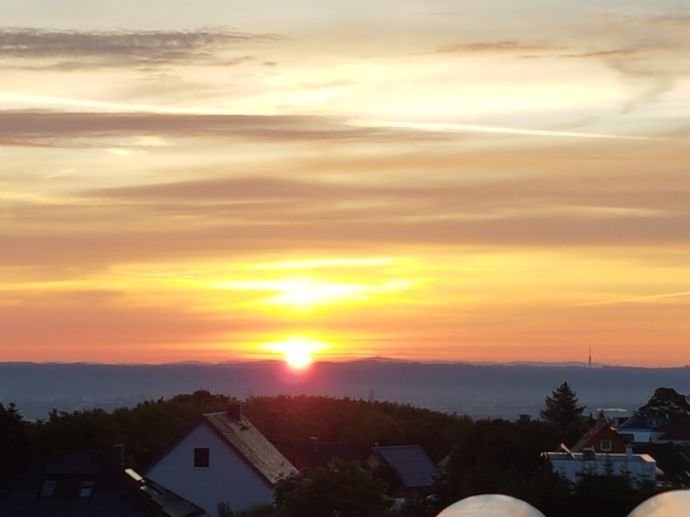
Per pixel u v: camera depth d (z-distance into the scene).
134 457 61.03
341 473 38.41
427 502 35.34
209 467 52.78
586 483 32.78
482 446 42.94
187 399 81.81
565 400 144.12
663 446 73.12
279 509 42.16
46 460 45.72
